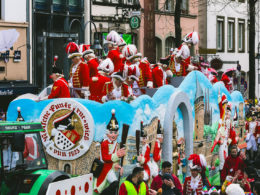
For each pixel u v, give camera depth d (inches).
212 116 914.7
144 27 1565.0
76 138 629.0
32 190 515.2
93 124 625.3
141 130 689.6
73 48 675.4
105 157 634.2
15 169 514.9
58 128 634.2
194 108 861.2
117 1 1440.7
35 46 1218.0
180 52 853.8
